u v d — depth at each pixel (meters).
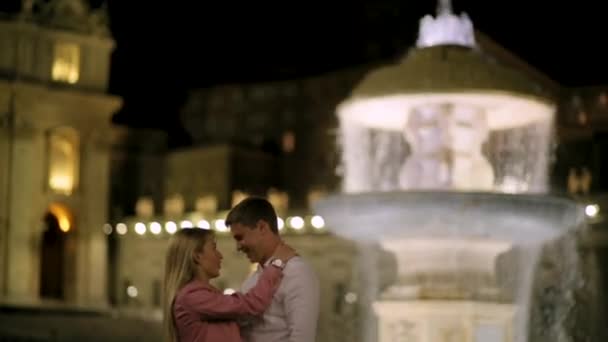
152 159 63.47
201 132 66.56
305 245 44.06
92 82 55.72
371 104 14.50
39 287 55.75
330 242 42.81
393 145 27.58
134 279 56.00
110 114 56.59
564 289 34.47
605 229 35.19
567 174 44.19
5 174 52.22
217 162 58.53
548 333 33.66
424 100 13.88
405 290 13.65
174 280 6.65
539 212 12.91
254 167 58.91
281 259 6.82
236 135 64.06
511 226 13.08
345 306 41.22
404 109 14.75
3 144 52.28
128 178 62.53
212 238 6.82
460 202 12.65
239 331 6.66
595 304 34.88
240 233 6.96
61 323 40.44
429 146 14.12
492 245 13.53
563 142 45.00
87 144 55.47
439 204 12.73
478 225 13.02
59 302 53.91
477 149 14.27
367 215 13.32
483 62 14.04
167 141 65.94
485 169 14.24
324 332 41.75
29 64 53.22
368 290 36.56
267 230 6.94
